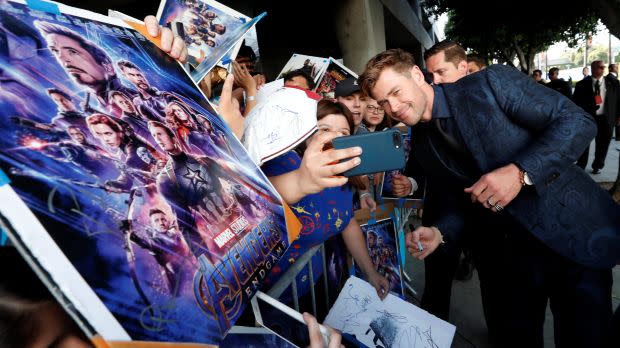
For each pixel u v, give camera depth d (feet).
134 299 1.26
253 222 1.97
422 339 3.88
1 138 1.16
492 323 6.16
